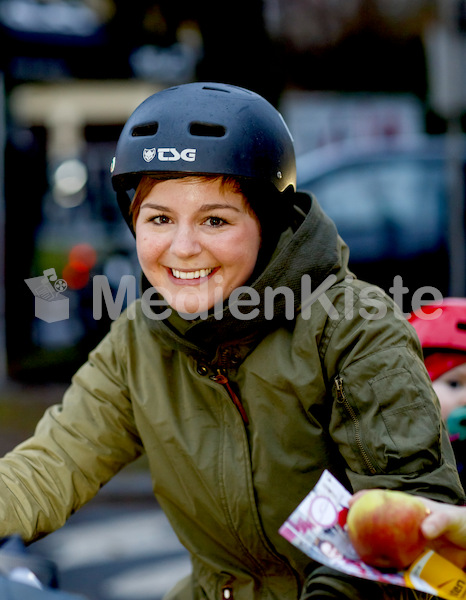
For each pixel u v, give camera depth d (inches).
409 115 1093.8
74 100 898.7
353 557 136.3
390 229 549.0
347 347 159.0
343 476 168.6
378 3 1063.6
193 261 167.8
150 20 732.7
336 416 159.0
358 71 1103.6
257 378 167.3
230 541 174.9
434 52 995.3
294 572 172.9
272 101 638.5
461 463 205.3
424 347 214.7
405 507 131.6
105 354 186.1
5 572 121.6
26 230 788.6
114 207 850.1
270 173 170.4
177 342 169.8
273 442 167.6
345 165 565.0
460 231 548.1
